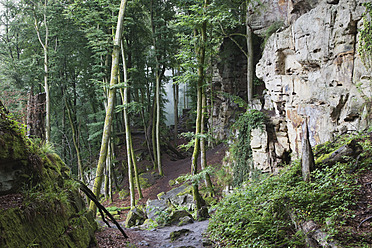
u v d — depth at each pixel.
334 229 4.12
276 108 13.79
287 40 12.47
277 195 6.04
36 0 19.42
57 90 24.17
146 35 26.31
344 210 4.67
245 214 6.37
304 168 6.50
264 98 16.81
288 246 4.45
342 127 8.88
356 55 8.83
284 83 12.73
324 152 7.46
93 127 24.28
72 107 26.03
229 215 7.34
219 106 25.09
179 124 41.19
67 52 22.64
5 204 3.66
